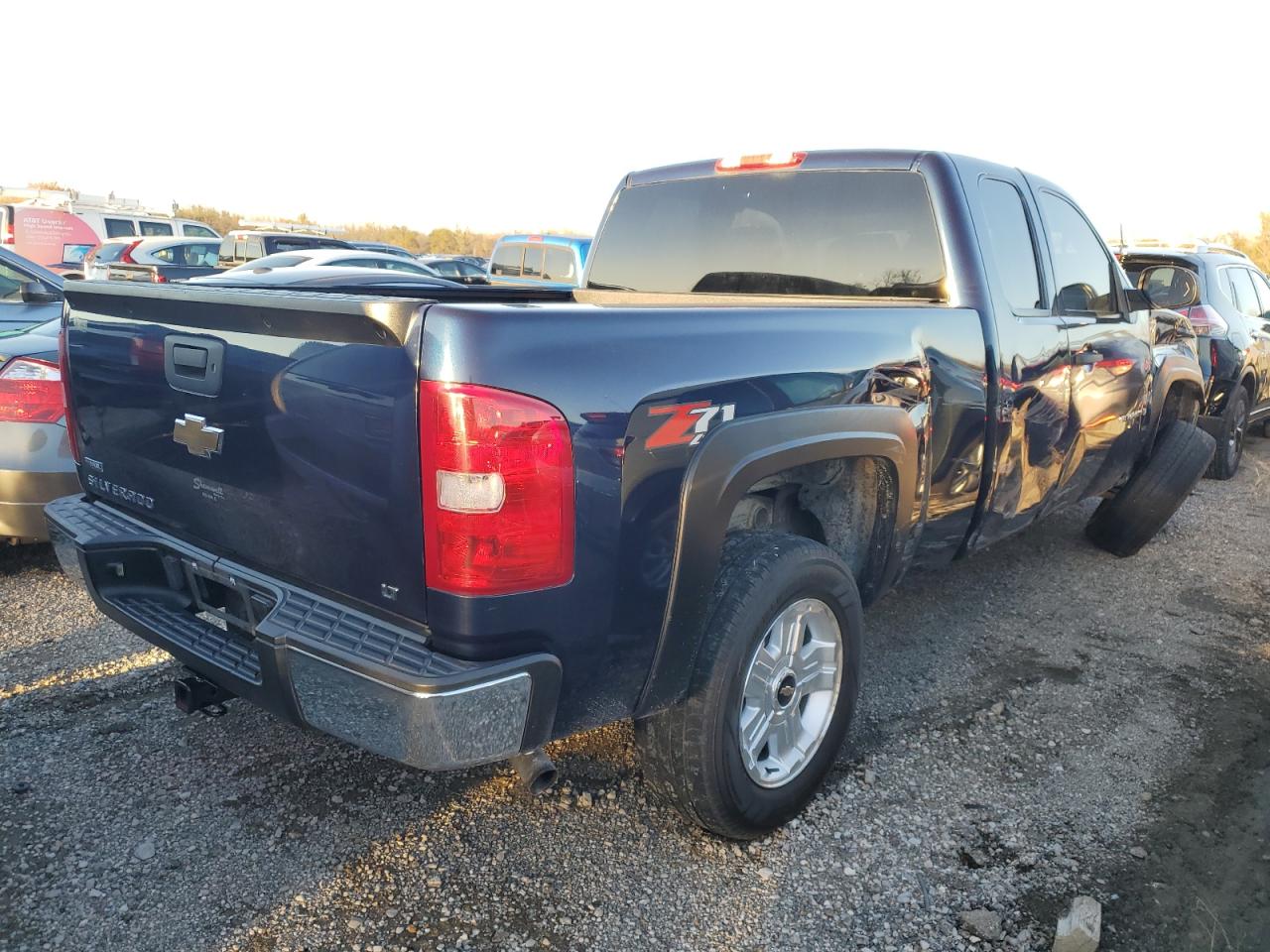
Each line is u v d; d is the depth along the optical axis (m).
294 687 2.20
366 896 2.52
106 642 3.90
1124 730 3.54
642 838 2.81
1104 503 5.55
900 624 4.47
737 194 4.15
